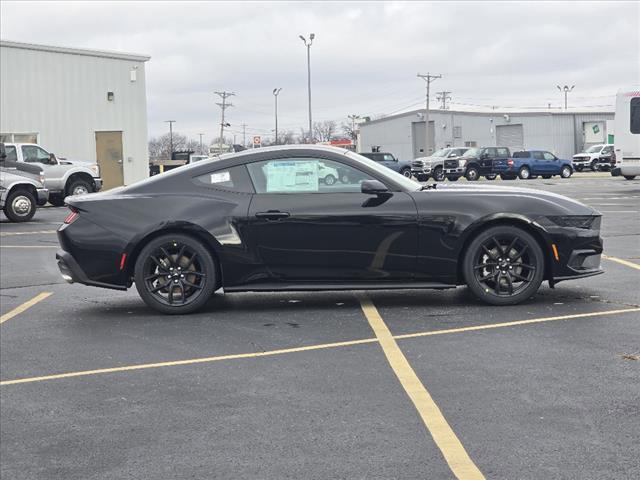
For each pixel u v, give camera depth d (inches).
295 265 286.4
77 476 151.2
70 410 189.5
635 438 159.0
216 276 290.2
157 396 197.5
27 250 519.5
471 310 285.1
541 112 2901.1
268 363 223.3
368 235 283.9
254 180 289.4
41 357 239.1
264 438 165.8
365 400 187.6
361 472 146.5
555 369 207.9
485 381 199.2
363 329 261.0
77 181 1015.6
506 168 1747.0
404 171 1838.1
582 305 288.7
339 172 289.0
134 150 1418.6
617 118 1126.4
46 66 1307.8
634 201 837.8
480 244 285.1
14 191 759.1
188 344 248.8
